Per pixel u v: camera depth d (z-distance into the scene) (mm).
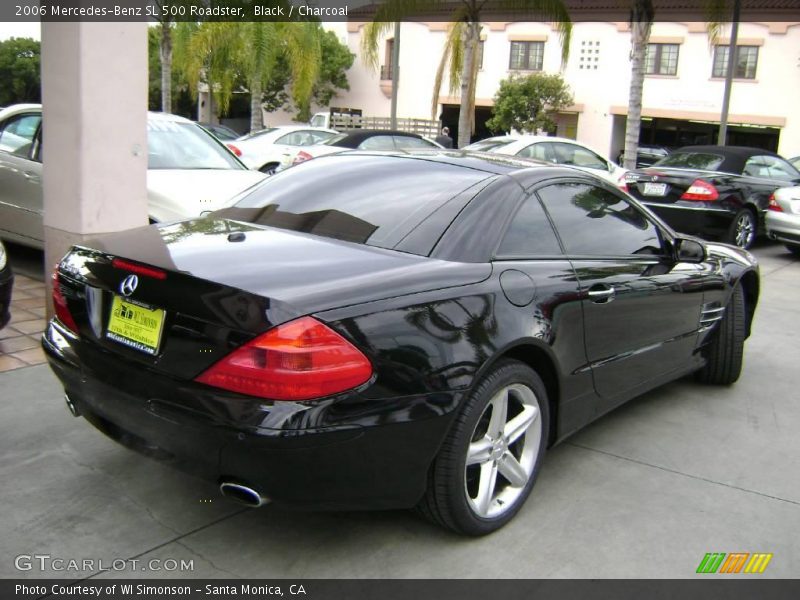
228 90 23609
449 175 3328
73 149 4598
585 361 3342
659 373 4094
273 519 3027
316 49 22750
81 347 2777
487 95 32094
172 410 2436
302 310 2344
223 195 6254
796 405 4664
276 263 2629
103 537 2855
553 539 2984
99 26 4508
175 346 2475
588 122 30578
